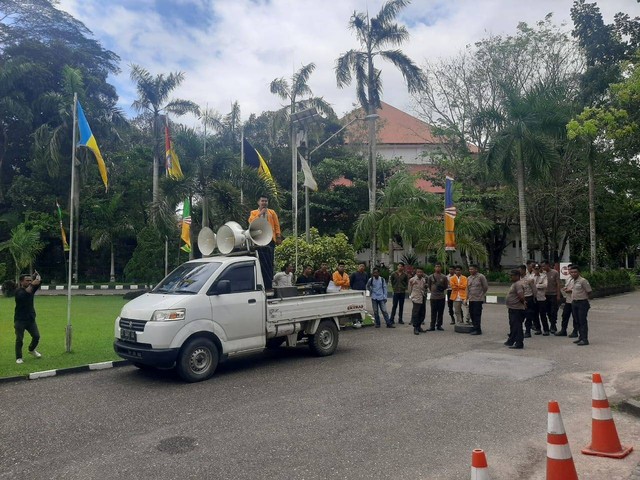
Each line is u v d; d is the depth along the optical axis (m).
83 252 42.44
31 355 11.14
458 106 34.78
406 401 7.57
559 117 21.58
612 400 7.61
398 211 26.36
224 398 7.93
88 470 5.27
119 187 38.97
